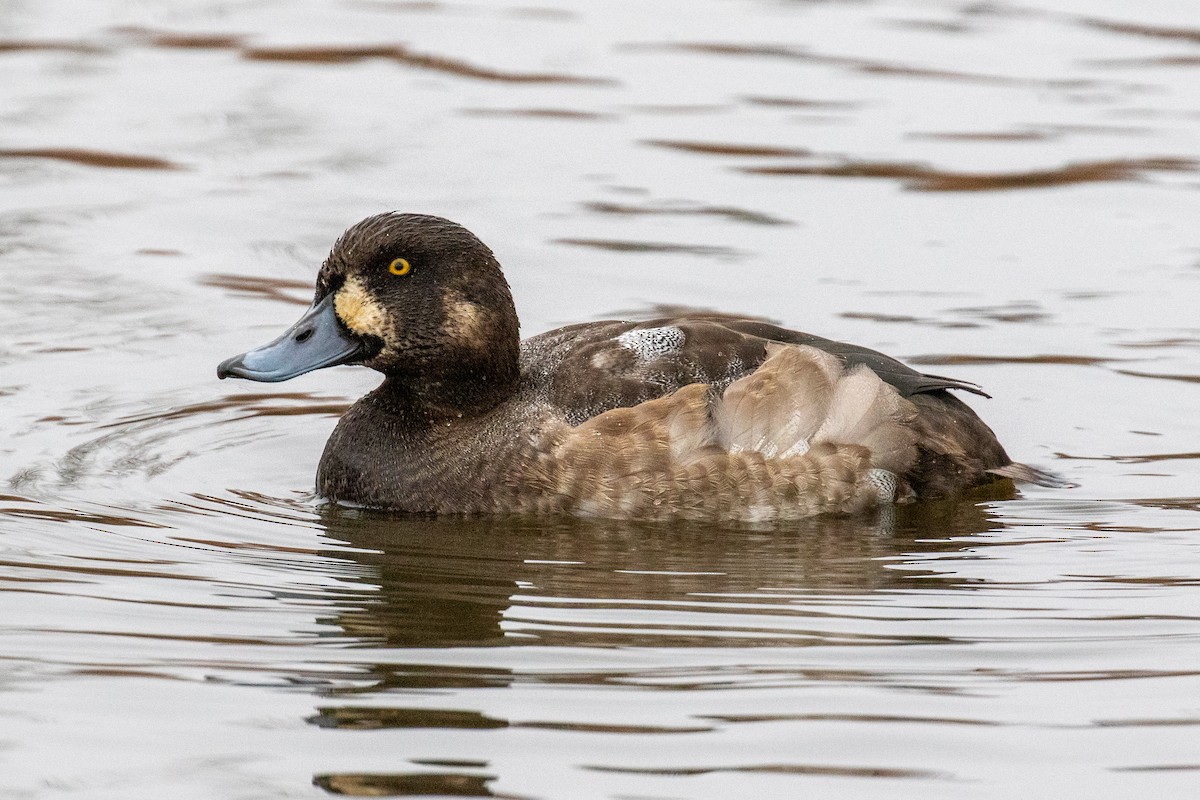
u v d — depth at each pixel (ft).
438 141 59.06
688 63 66.95
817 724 24.61
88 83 64.28
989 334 44.37
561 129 60.23
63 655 26.89
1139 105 61.41
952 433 35.01
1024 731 24.44
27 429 38.70
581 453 33.99
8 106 61.41
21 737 24.12
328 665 26.55
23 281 47.96
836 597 29.81
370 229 34.86
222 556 31.73
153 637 27.66
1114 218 52.44
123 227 52.01
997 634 28.09
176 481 36.17
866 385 34.55
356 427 35.76
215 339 44.70
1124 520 33.94
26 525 33.04
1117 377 41.83
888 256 49.78
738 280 48.01
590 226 51.93
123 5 73.77
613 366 34.94
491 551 32.19
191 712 24.89
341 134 59.67
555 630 28.09
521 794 22.57
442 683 25.94
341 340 34.91
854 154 57.67
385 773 23.11
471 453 34.73
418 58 67.77
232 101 62.80
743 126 60.29
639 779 22.98
